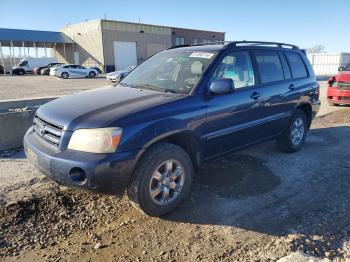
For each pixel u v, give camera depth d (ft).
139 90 13.91
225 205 13.30
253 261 9.90
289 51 19.36
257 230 11.59
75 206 13.17
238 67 15.35
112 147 10.63
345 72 35.63
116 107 11.82
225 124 14.20
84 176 10.56
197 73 13.92
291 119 18.80
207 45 16.17
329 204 13.42
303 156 19.19
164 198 12.19
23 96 55.57
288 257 9.91
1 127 19.79
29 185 14.67
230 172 16.58
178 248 10.63
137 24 158.40
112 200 13.58
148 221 12.19
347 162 18.29
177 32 180.65
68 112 11.75
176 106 12.36
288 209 13.02
